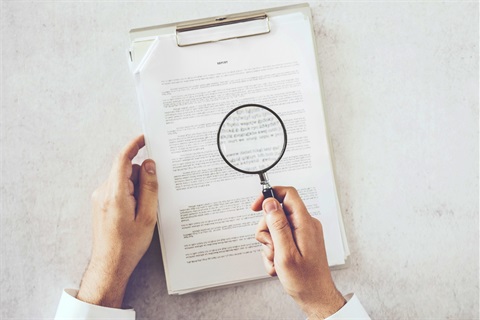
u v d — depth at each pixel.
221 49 0.98
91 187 1.00
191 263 0.98
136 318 0.99
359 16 1.00
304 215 0.86
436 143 1.00
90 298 0.93
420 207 1.00
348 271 1.00
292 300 0.99
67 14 1.00
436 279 1.00
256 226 0.98
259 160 0.84
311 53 0.98
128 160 0.94
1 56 1.00
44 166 1.00
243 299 0.99
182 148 0.98
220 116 0.98
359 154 1.00
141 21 1.00
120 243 0.93
